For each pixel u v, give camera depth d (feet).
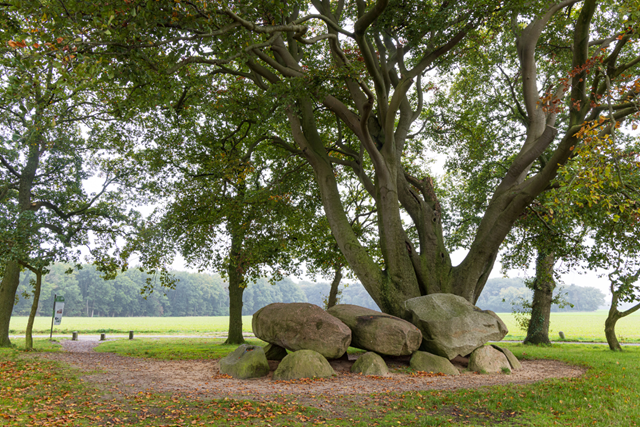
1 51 26.05
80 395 28.35
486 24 51.93
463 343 42.39
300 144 57.77
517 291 417.69
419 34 51.37
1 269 69.97
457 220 78.13
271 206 63.05
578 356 52.34
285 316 43.09
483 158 73.87
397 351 41.06
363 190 82.33
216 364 47.55
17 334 117.91
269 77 53.93
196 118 67.62
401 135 59.72
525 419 22.65
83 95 67.87
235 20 32.78
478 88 73.97
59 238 66.03
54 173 77.61
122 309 363.76
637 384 31.04
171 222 70.28
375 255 77.61
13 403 25.55
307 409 24.59
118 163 77.87
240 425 21.36
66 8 26.91
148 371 41.24
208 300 413.59
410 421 22.49
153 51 36.17
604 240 54.13
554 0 43.04
